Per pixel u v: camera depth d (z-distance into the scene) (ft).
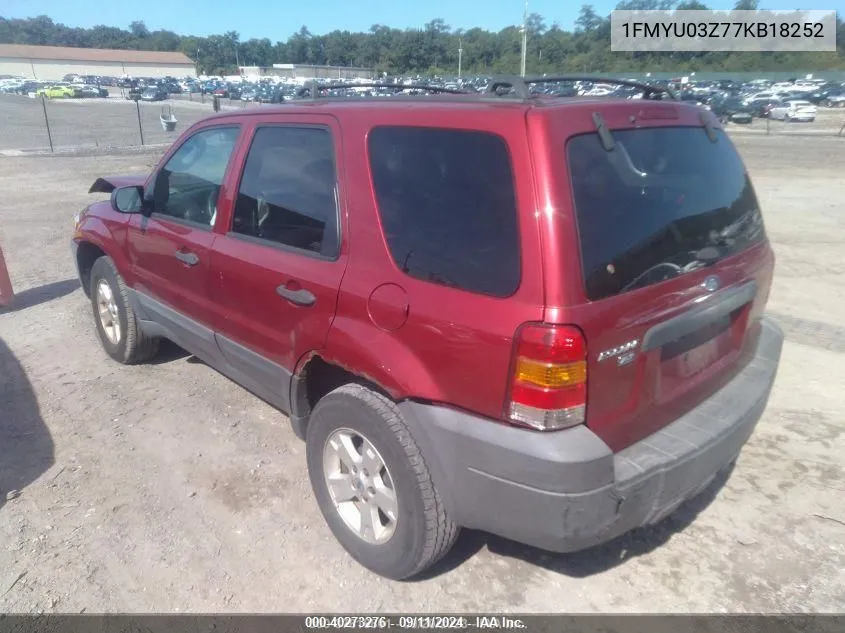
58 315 20.25
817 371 16.58
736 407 9.28
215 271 11.70
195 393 15.10
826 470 12.35
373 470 9.20
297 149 10.37
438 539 8.71
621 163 8.07
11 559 9.83
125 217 14.75
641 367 8.04
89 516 10.82
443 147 8.32
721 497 11.55
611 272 7.59
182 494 11.43
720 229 9.37
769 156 69.62
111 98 212.43
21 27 531.50
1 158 62.75
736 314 9.90
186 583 9.45
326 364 10.35
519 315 7.30
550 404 7.25
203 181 12.48
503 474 7.65
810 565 9.96
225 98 204.95
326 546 10.25
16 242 29.84
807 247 29.45
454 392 7.99
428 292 8.14
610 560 10.05
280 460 12.48
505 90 9.82
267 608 9.05
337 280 9.24
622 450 8.16
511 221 7.49
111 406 14.44
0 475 11.94
